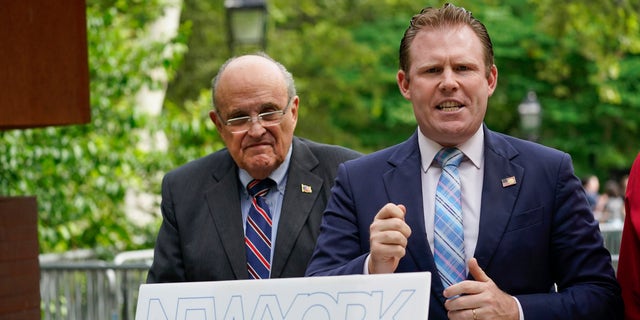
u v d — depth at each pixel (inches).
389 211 150.4
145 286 160.2
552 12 860.6
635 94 1181.7
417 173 165.8
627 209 161.9
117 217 457.7
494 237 159.5
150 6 501.4
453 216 161.8
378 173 168.6
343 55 1093.8
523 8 1177.4
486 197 161.8
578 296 157.0
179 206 204.5
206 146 455.2
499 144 165.8
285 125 200.1
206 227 201.5
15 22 139.6
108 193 421.4
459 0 1157.7
